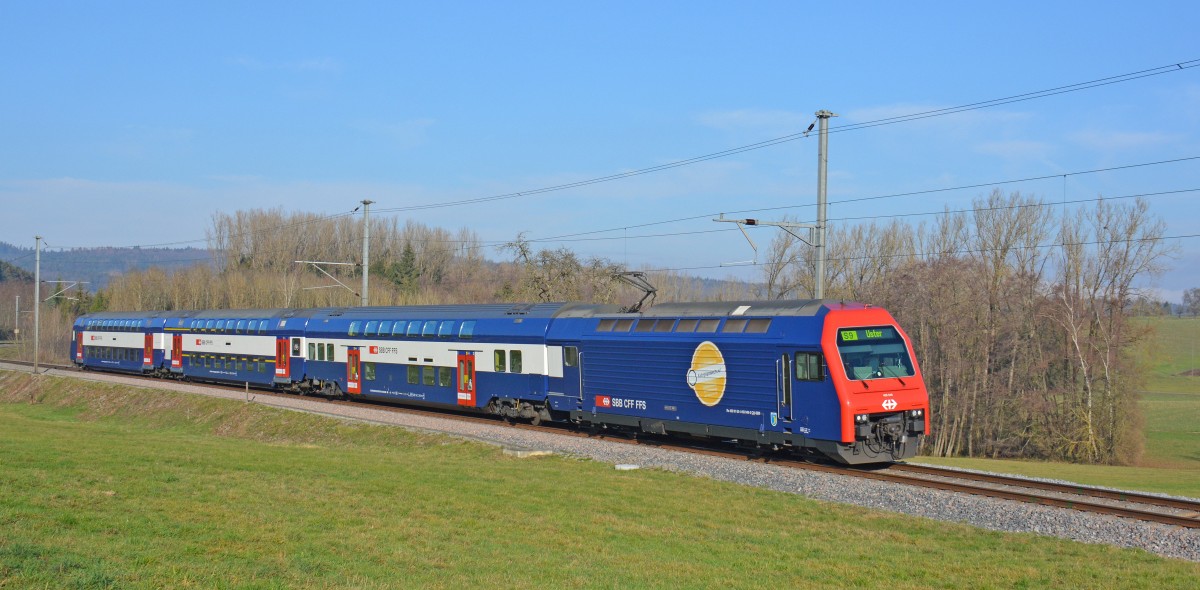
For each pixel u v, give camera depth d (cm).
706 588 1232
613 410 2856
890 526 1677
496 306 3462
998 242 5462
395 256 12494
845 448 2220
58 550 1184
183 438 2934
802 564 1381
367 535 1430
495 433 2922
